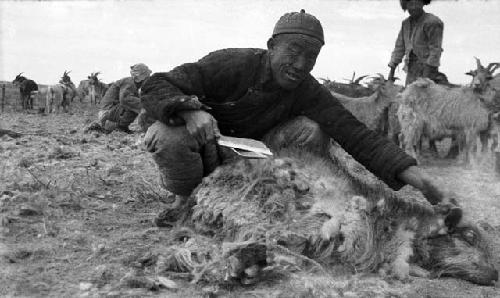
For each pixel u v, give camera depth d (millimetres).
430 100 4664
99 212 2266
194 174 1978
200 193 1884
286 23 1929
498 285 1715
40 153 3684
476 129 4605
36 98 12227
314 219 1735
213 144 1951
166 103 1862
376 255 1738
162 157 1939
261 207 1769
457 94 4656
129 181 2814
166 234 1959
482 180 3570
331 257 1689
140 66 5547
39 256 1713
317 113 2084
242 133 2088
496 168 3982
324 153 2131
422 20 5121
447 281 1707
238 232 1720
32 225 2014
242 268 1526
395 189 2045
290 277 1583
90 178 2842
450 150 4715
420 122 4625
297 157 2049
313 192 1857
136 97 5547
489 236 2158
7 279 1516
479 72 4645
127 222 2135
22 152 3762
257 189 1812
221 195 1844
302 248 1681
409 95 4668
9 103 12672
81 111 11844
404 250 1767
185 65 1996
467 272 1727
